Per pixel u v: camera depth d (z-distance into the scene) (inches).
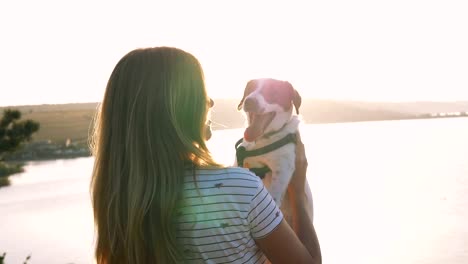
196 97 70.3
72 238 813.9
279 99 120.7
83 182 1680.6
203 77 72.0
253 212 64.7
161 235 63.7
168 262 63.7
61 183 1679.4
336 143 3051.2
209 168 66.6
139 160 66.1
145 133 66.9
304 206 97.3
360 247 674.8
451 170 1638.8
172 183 64.6
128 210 65.3
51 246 755.4
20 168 2257.6
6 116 1062.4
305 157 114.5
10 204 1264.8
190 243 63.9
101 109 73.4
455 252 634.2
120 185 68.3
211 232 63.6
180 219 64.1
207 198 64.3
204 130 71.5
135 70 70.0
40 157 3021.7
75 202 1246.9
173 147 66.2
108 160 71.3
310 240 85.7
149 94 67.9
